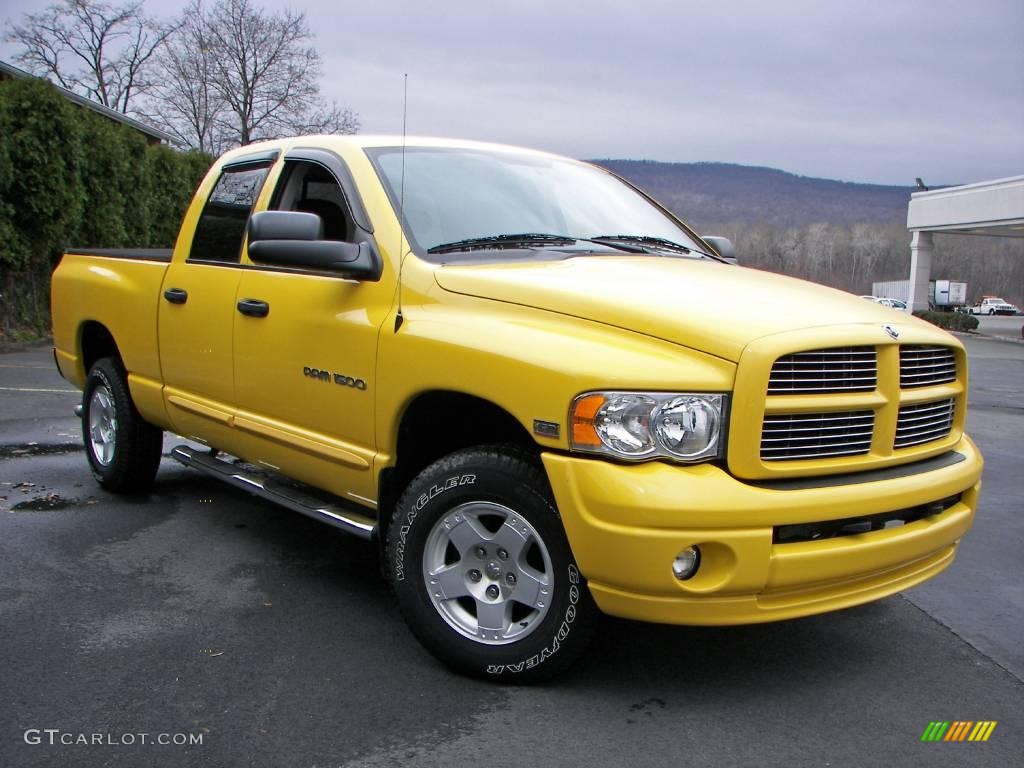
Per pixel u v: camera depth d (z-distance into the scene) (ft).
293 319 12.79
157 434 17.58
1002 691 10.82
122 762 8.64
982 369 63.31
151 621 11.97
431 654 10.91
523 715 9.78
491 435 11.71
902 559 10.16
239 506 17.57
